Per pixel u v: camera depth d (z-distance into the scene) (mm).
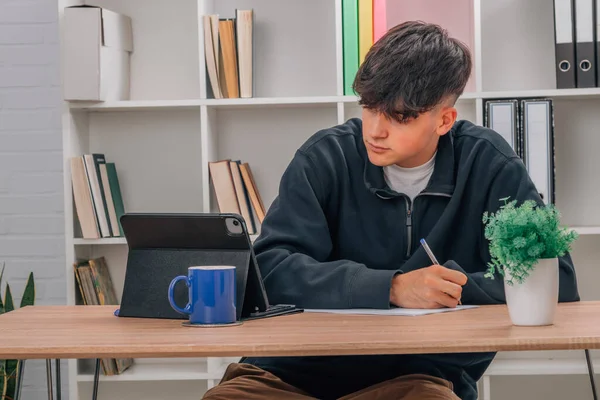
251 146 3164
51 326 1357
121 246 3203
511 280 1277
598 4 2793
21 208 3229
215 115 3125
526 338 1128
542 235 1272
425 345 1115
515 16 3078
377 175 1754
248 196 2961
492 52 3086
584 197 3096
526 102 2791
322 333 1213
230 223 2916
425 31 1592
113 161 3186
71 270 2936
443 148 1753
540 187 2785
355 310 1475
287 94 3127
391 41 1569
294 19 3121
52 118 3217
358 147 1815
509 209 1352
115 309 1608
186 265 1469
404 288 1488
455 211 1717
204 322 1350
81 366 3018
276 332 1237
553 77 3074
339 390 1610
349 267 1532
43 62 3209
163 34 3164
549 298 1267
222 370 2973
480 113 2840
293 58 3123
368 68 1553
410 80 1519
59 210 3230
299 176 1761
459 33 3086
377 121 1555
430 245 1702
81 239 2941
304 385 1618
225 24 2912
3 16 3205
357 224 1776
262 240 1705
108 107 2930
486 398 2871
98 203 2949
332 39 3117
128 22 3105
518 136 2795
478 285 1540
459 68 1585
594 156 3084
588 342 1129
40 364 3234
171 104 2926
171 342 1154
